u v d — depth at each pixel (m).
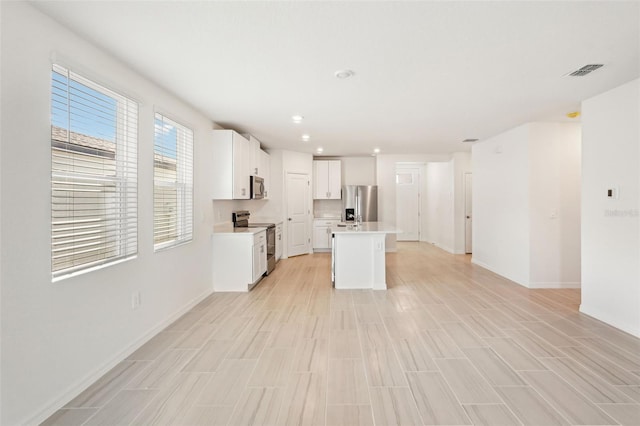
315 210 8.44
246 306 3.89
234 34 2.14
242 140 4.81
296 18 1.95
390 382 2.23
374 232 4.50
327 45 2.29
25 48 1.75
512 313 3.60
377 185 7.95
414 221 9.93
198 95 3.36
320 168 8.05
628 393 2.09
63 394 1.99
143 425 1.80
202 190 4.15
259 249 4.91
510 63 2.59
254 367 2.44
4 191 1.65
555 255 4.61
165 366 2.46
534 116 4.21
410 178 9.90
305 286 4.83
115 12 1.87
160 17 1.93
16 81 1.71
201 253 4.13
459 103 3.64
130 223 2.71
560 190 4.59
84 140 2.23
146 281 2.90
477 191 6.16
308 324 3.31
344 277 4.72
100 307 2.33
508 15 1.92
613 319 3.21
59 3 1.78
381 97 3.43
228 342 2.89
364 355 2.63
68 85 2.06
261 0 1.77
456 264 6.38
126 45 2.28
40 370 1.84
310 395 2.08
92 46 2.25
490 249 5.73
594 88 3.16
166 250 3.25
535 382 2.22
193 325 3.29
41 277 1.85
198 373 2.36
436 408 1.94
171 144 3.49
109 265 2.42
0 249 1.63
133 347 2.70
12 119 1.69
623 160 3.07
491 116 4.21
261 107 3.79
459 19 1.96
